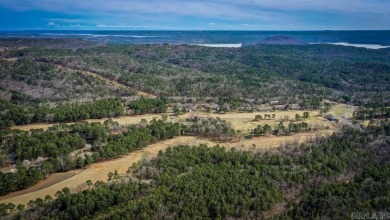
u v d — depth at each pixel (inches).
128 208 4192.9
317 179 5044.3
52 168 5595.5
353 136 6722.4
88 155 5944.9
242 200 4355.3
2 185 4884.4
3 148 6063.0
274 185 4788.4
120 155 6259.8
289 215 4234.7
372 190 4525.1
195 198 4416.8
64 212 4266.7
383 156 5713.6
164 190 4557.1
